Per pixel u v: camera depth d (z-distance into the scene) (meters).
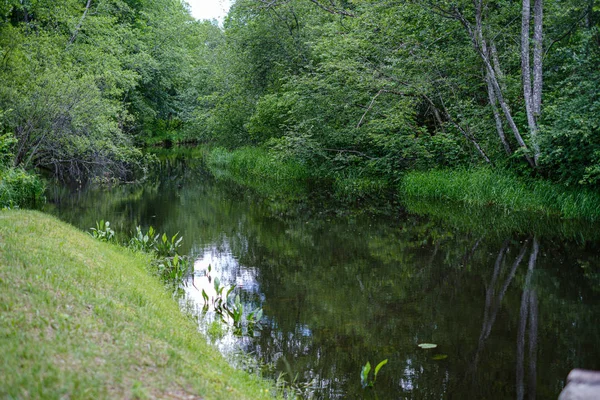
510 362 5.69
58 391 2.93
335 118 21.33
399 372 5.48
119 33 28.14
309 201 18.31
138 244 10.31
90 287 5.30
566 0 15.45
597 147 12.72
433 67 17.53
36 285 4.71
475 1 14.90
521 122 16.05
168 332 4.81
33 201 15.98
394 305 7.61
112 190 20.33
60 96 16.06
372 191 20.00
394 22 18.11
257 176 26.14
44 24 23.19
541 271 9.21
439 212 15.30
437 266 9.75
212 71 37.38
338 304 7.65
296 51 25.12
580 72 13.81
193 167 30.78
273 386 5.02
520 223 13.27
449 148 18.50
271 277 9.09
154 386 3.37
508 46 17.30
